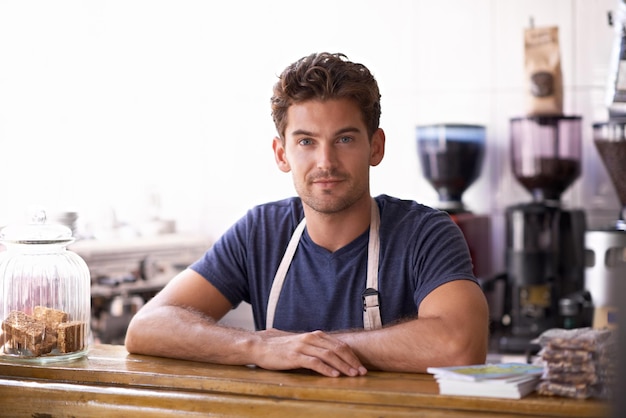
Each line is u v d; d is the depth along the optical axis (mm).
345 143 1957
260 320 2248
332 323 2127
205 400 1720
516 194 4211
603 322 3264
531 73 3844
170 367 1874
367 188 2086
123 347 2145
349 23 4484
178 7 4805
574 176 3855
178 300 2189
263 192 4715
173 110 4844
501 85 4227
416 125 4363
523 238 3709
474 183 4176
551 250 3695
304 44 4582
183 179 4844
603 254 3264
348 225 2100
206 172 4805
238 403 1693
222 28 4734
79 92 4922
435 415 1563
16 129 4809
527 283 3684
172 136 4852
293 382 1707
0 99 4785
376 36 4434
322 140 1940
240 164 4750
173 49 4824
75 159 4910
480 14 4246
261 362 1834
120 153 4922
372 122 2006
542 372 1618
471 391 1570
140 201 4586
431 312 1917
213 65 4766
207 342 1918
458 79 4293
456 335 1830
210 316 2230
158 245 4281
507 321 3885
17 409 1871
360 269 2109
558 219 3723
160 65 4848
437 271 1986
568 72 4105
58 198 4867
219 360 1906
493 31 4230
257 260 2234
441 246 2027
